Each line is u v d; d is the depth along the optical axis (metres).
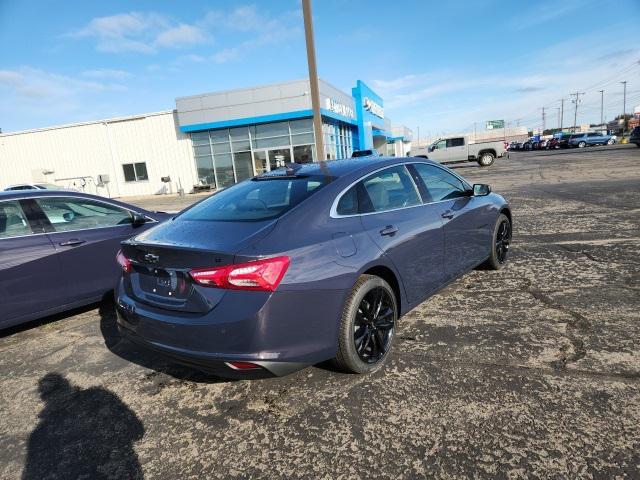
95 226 4.86
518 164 28.22
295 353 2.60
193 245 2.66
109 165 29.58
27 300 4.29
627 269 4.85
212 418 2.78
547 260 5.47
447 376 2.98
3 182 31.83
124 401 3.07
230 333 2.47
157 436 2.65
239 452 2.44
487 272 5.18
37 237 4.40
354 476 2.18
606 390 2.67
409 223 3.51
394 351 3.39
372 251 3.05
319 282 2.68
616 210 8.56
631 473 2.04
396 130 60.75
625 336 3.31
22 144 30.98
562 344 3.27
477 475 2.11
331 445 2.42
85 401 3.11
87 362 3.73
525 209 9.73
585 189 12.18
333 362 3.04
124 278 3.17
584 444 2.25
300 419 2.68
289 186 3.32
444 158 29.86
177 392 3.13
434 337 3.57
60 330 4.54
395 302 3.34
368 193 3.37
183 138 27.64
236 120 25.55
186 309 2.63
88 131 29.56
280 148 25.94
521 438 2.33
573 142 54.00
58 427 2.82
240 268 2.46
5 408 3.11
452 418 2.54
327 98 25.39
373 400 2.79
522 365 3.03
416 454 2.29
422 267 3.63
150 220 5.33
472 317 3.90
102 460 2.48
